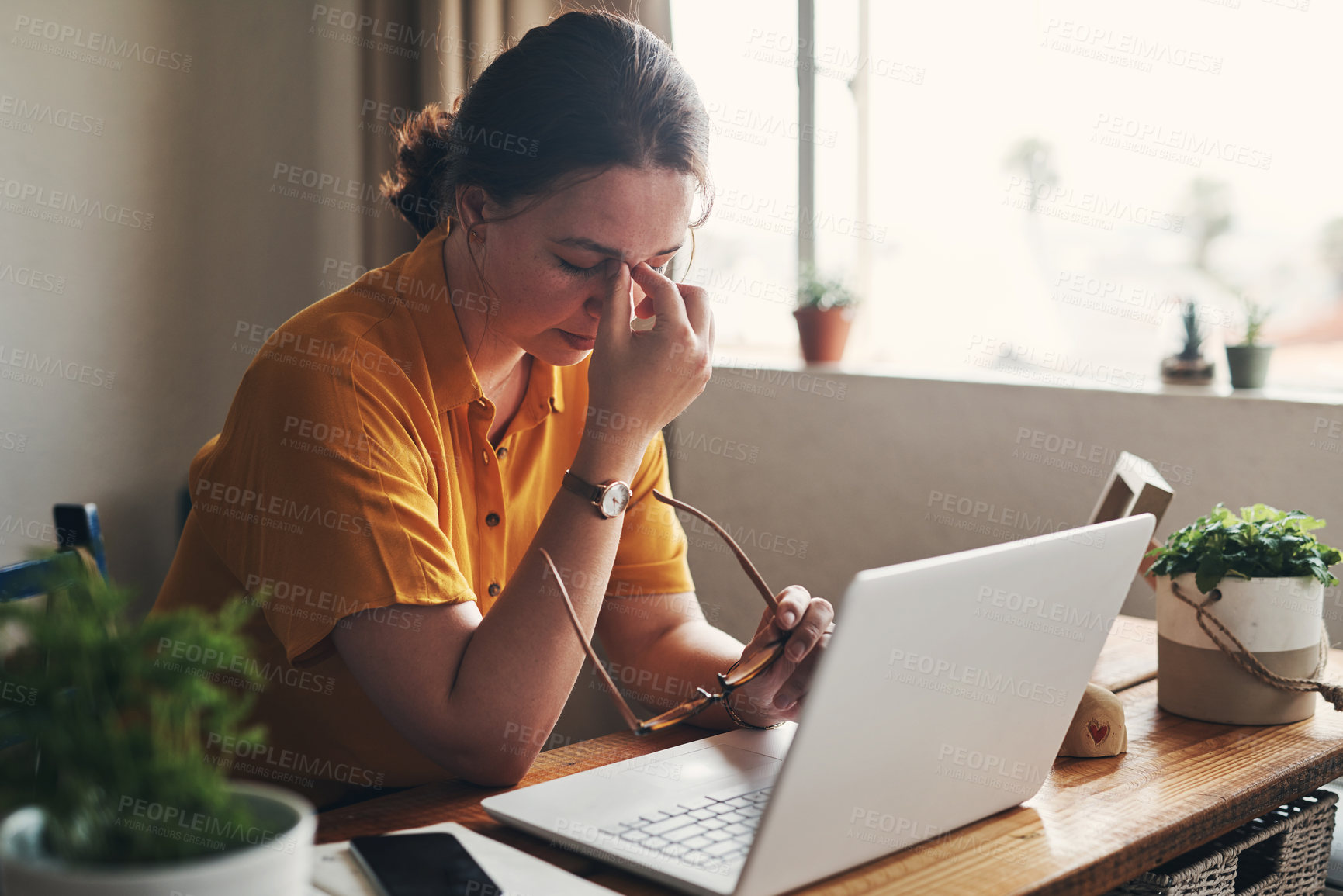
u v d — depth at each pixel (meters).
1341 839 1.24
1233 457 1.88
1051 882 0.69
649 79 0.91
